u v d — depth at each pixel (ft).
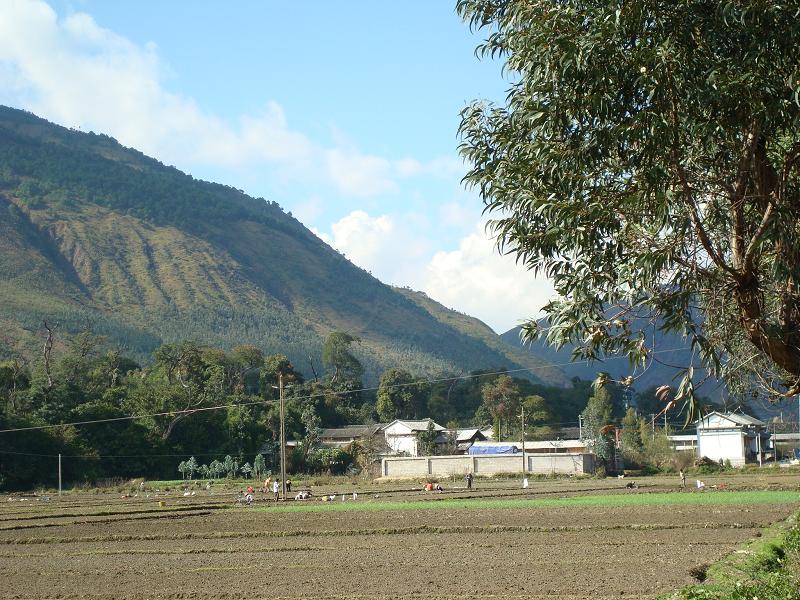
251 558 115.44
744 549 100.89
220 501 261.85
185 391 464.65
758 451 427.74
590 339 49.65
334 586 87.56
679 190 47.29
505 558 106.83
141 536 147.95
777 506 174.50
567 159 45.60
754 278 46.88
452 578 90.48
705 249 46.70
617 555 105.70
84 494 334.65
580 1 44.80
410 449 519.19
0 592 89.61
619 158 46.50
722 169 47.88
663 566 93.50
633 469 433.48
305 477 423.23
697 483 253.85
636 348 48.24
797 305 47.03
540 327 51.83
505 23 47.19
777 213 44.11
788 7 41.78
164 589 88.63
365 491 309.01
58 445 380.17
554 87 45.06
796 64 43.80
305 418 484.74
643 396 631.97
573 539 127.34
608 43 42.73
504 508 194.80
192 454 442.50
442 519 168.66
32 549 134.41
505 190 49.11
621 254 47.47
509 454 415.03
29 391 421.18
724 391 54.39
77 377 525.34
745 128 45.47
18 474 361.30
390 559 109.60
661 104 43.75
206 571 102.94
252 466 454.81
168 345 532.73
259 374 630.33
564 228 46.01
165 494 316.81
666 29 44.29
